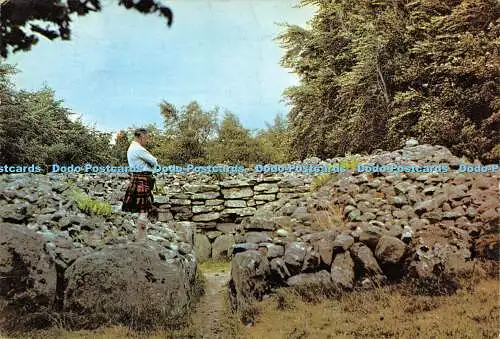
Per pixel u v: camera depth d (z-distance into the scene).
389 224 5.37
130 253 4.46
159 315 4.28
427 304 4.30
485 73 9.37
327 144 12.61
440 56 10.37
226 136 11.02
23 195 5.80
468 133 9.30
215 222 9.41
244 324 4.32
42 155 9.22
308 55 12.93
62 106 9.92
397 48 11.45
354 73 11.30
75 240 5.13
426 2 10.90
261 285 4.73
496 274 4.56
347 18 12.77
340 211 6.08
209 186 9.49
